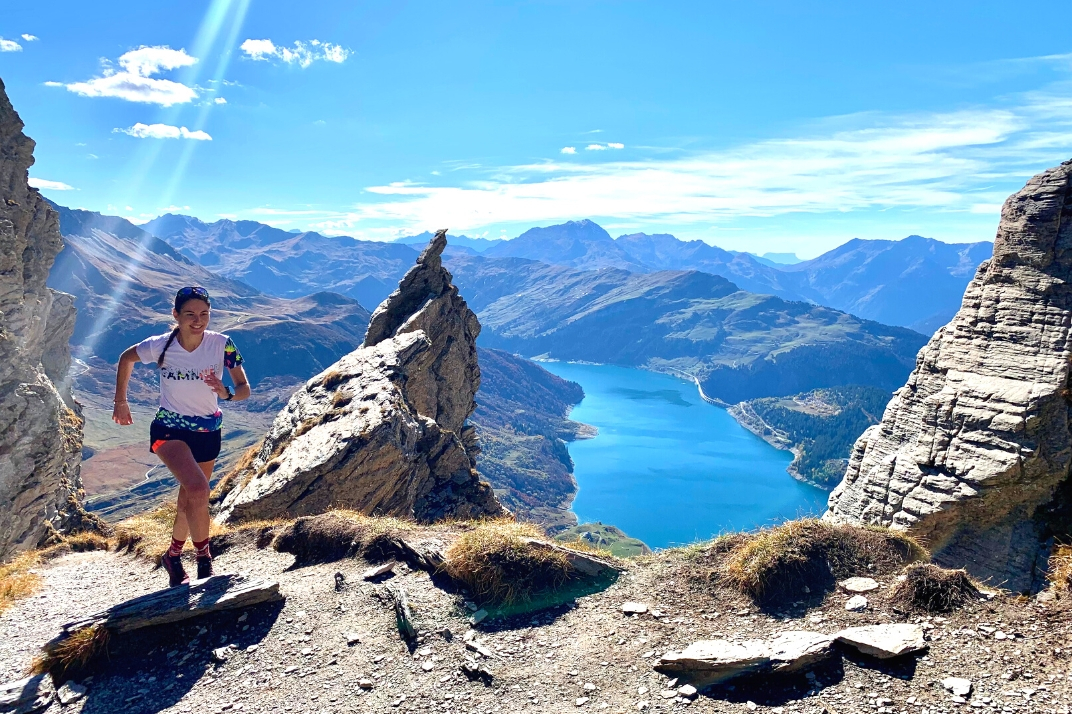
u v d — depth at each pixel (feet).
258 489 92.94
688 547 45.80
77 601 47.57
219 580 41.65
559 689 31.24
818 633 33.12
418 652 35.27
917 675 29.27
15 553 109.60
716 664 30.63
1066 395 101.35
